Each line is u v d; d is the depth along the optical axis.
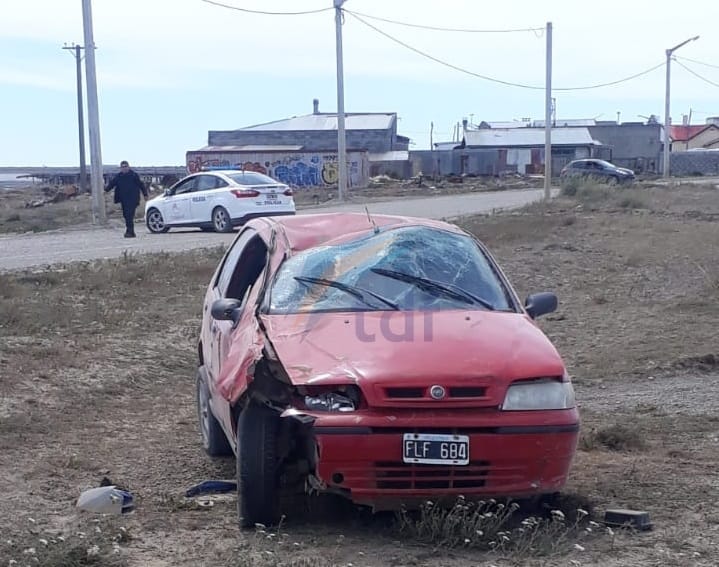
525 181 73.81
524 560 5.27
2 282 15.24
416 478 5.43
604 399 9.91
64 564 5.14
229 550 5.41
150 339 12.28
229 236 26.33
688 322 13.66
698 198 40.94
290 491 6.24
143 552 5.43
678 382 10.57
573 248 21.61
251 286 7.28
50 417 8.70
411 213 33.94
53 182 107.44
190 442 8.24
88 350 11.34
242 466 5.67
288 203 28.52
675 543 5.57
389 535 5.68
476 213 32.88
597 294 16.28
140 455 7.78
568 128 96.25
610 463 7.42
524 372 5.64
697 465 7.37
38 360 10.49
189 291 16.06
